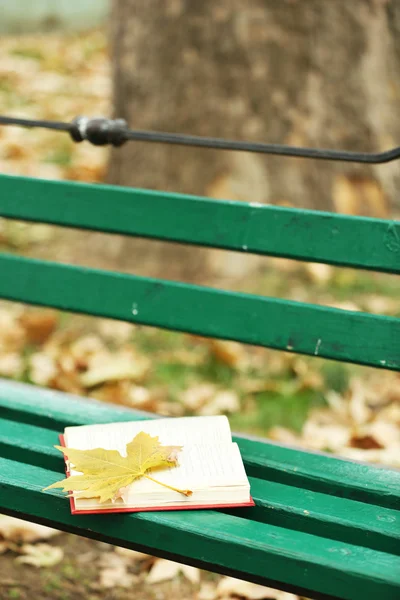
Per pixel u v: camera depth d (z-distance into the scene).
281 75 4.25
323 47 4.29
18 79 8.00
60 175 5.68
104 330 4.15
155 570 2.73
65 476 1.95
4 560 2.75
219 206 2.40
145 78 4.35
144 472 1.87
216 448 2.00
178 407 3.60
